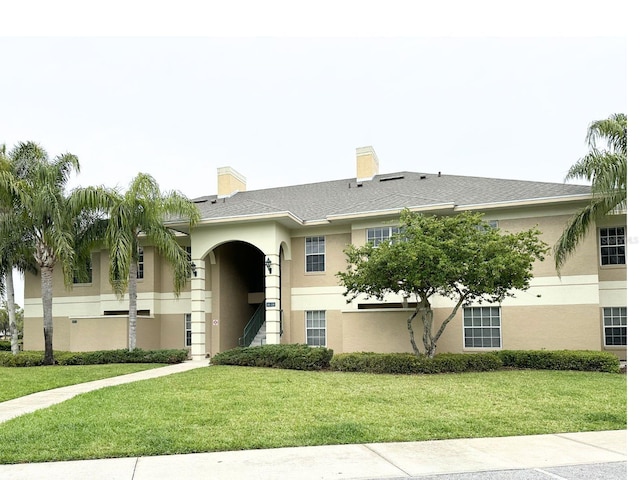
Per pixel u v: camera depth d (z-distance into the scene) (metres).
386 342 20.20
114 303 25.70
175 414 9.98
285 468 6.73
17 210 20.88
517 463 6.92
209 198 29.92
